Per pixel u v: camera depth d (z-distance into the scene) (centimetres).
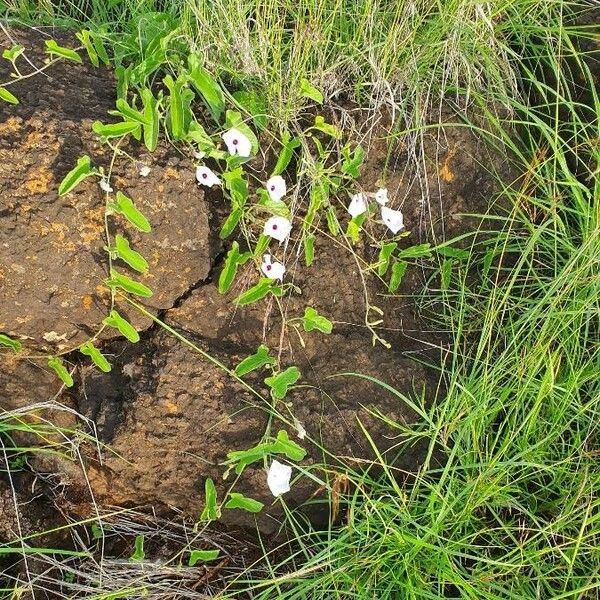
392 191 60
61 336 52
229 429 53
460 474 56
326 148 57
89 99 52
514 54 65
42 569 52
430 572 52
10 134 49
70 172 48
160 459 53
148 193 51
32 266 49
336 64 58
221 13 58
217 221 54
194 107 55
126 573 53
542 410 58
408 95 60
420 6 62
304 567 51
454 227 62
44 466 54
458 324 60
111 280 50
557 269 61
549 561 54
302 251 56
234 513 55
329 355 56
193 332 54
